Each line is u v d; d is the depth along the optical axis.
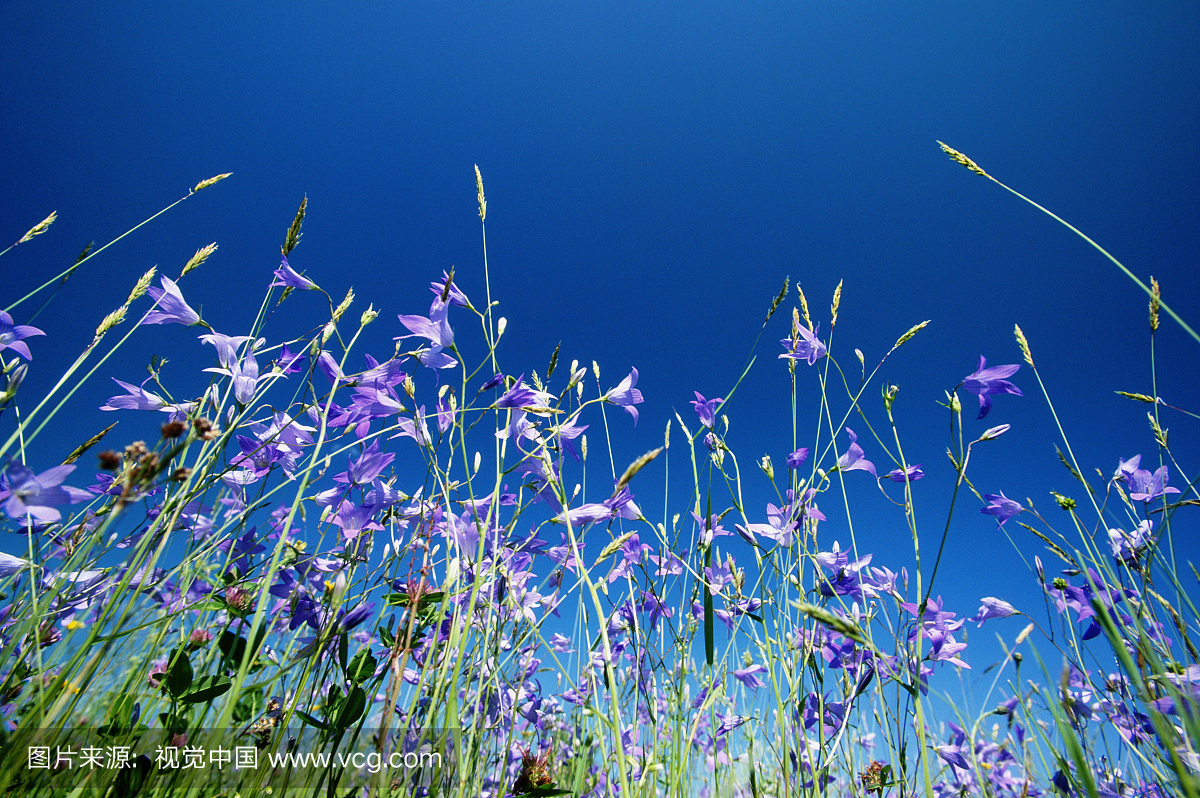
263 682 0.32
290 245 0.37
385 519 0.37
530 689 0.39
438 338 0.35
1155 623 0.33
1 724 0.26
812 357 0.43
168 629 0.32
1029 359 0.38
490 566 0.35
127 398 0.33
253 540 0.36
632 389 0.40
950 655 0.37
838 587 0.39
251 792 0.29
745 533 0.40
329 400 0.33
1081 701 0.40
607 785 0.31
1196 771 0.26
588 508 0.36
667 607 0.42
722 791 0.47
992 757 0.49
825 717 0.38
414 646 0.33
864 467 0.39
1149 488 0.37
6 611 0.31
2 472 0.24
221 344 0.34
